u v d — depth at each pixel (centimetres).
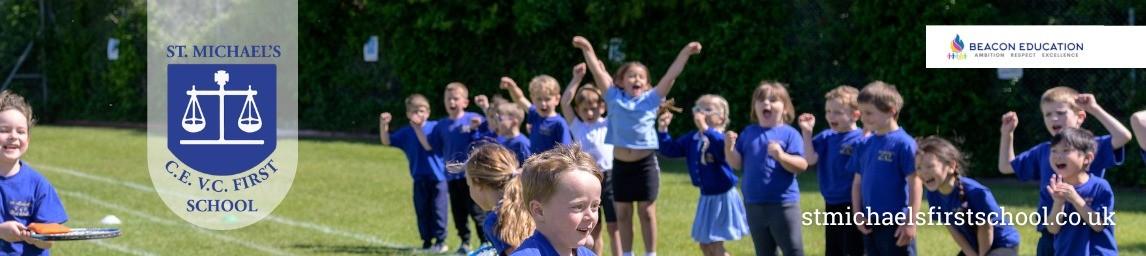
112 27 2303
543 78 914
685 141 837
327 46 1972
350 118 1962
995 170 1348
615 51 1611
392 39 1869
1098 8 1259
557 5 1656
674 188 1275
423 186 948
